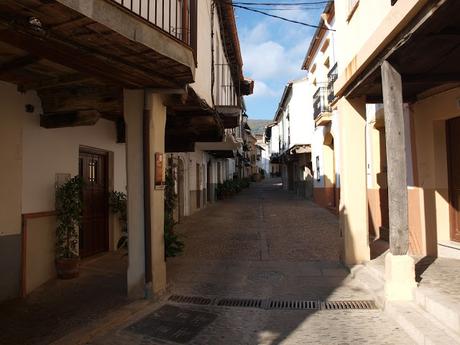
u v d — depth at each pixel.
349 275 7.17
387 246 8.84
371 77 6.25
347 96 7.55
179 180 15.98
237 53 16.53
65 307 5.46
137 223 5.91
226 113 10.77
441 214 7.50
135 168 5.90
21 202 6.09
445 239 7.49
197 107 7.22
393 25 4.73
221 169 30.55
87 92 6.08
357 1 6.91
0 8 3.26
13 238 5.91
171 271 7.55
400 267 5.23
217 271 7.56
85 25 3.65
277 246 9.96
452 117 7.15
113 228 9.07
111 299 5.80
